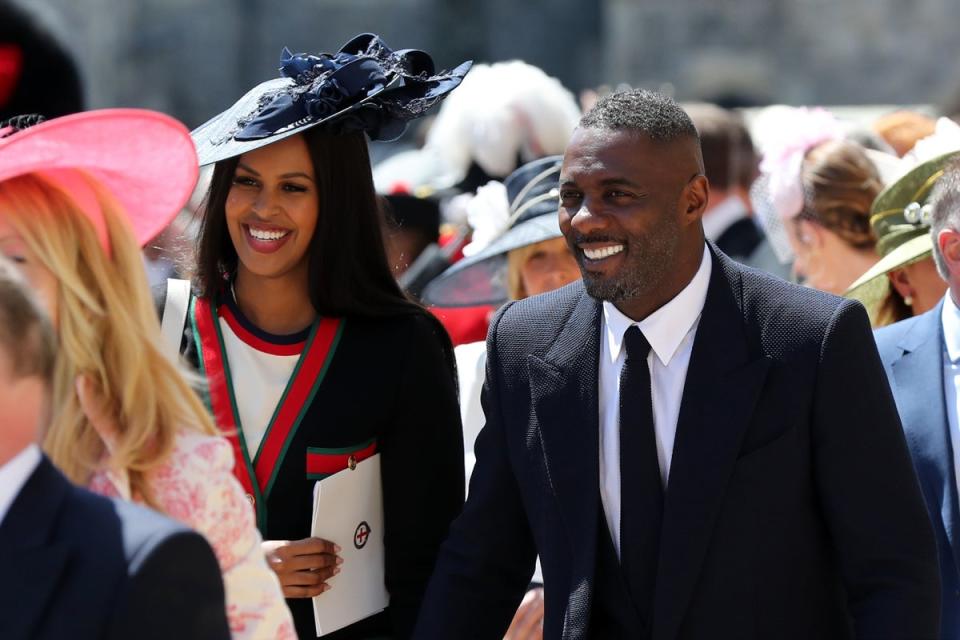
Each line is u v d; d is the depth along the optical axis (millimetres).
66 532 7461
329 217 12805
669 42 89062
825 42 87062
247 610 9211
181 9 90062
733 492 10469
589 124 10711
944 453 12242
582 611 10625
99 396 8922
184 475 8977
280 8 92750
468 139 24484
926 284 14664
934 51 85750
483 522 11680
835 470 10438
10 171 8695
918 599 10281
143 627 7266
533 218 16469
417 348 12945
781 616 10477
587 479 10859
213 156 12383
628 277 10594
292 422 12602
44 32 13820
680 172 10617
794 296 10789
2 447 7477
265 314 13039
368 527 12781
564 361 11164
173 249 14719
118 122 8898
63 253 8797
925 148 15625
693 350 10727
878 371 10641
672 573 10414
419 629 11688
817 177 17172
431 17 94875
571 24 96062
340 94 12578
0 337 7328
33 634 7254
